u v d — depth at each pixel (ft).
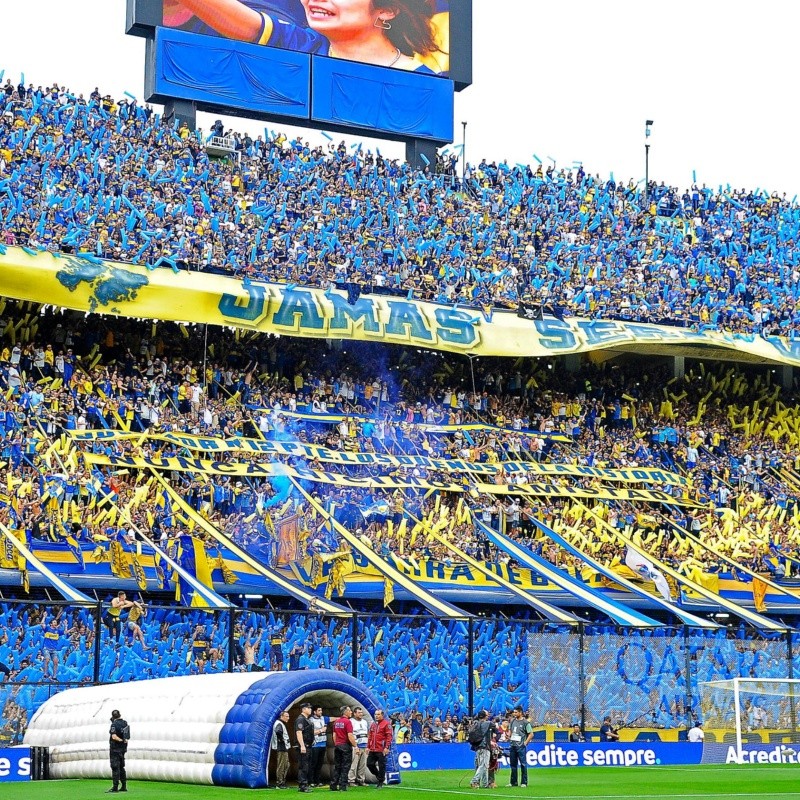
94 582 155.94
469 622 146.30
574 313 218.59
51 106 211.00
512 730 120.06
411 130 244.63
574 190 253.44
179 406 192.44
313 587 168.55
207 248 198.80
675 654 156.66
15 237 180.24
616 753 147.95
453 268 220.02
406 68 245.24
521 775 118.52
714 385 240.53
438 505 192.24
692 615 178.19
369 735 114.93
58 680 137.90
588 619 181.27
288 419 199.00
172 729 116.47
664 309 228.22
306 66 236.02
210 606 144.56
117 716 108.37
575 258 234.58
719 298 239.09
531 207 244.83
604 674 152.56
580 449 218.59
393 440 204.44
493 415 216.74
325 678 113.39
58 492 163.32
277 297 193.67
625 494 210.59
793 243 260.42
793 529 218.79
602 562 193.26
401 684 148.77
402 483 194.70
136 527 163.84
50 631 141.59
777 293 246.27
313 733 111.96
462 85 251.19
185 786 112.27
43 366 186.50
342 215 223.51
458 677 150.92
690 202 263.49
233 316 190.19
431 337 202.80
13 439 170.50
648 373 236.63
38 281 178.29
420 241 223.71
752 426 237.66
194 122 229.04
